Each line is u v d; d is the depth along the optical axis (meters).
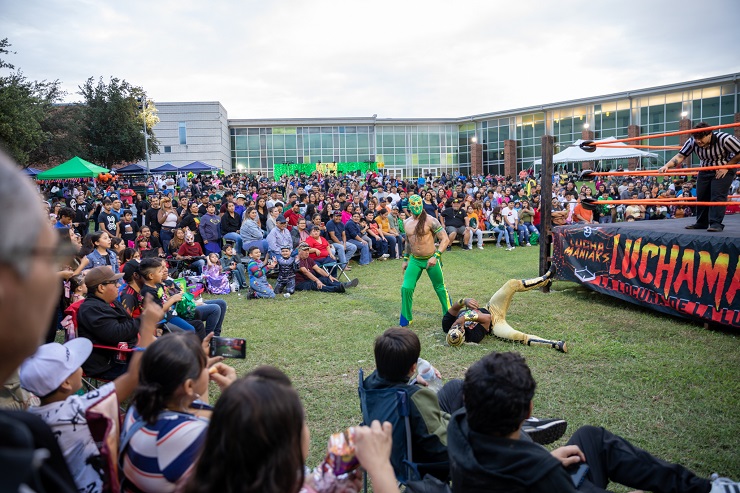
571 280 8.61
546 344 5.71
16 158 20.95
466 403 1.89
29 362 2.12
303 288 9.65
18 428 0.71
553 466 1.72
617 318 6.95
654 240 6.98
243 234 11.70
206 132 49.25
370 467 1.61
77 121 36.81
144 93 40.47
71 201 19.52
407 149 51.41
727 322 5.97
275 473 1.28
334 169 50.66
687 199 7.03
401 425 2.53
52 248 0.73
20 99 21.45
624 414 4.08
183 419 1.78
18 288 0.69
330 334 6.54
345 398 4.54
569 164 44.34
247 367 5.37
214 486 1.27
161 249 10.79
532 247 15.25
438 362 5.41
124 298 4.84
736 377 4.74
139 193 22.55
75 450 1.90
